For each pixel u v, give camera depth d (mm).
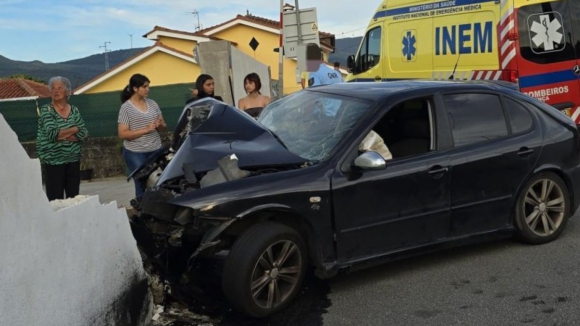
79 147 6168
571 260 4824
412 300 4160
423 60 10148
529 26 8562
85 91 30078
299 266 4016
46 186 6035
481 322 3779
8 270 2467
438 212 4562
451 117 4766
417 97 4688
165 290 4160
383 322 3826
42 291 2684
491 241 5359
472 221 4770
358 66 11984
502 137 4957
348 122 4496
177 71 29547
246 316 3934
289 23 12328
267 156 4184
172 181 4145
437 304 4078
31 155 12273
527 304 4027
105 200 8992
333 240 4113
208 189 3795
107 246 3281
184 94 12711
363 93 4816
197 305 4086
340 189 4102
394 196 4332
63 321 2832
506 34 8641
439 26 9766
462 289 4328
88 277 3068
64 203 3080
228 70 11859
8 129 2504
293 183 3963
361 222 4207
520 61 8578
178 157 4293
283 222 4043
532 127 5145
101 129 12836
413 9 10312
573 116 8703
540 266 4723
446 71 9727
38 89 30328
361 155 4121
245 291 3727
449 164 4586
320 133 4574
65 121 5941
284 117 5113
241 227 3932
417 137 4734
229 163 3998
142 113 6441
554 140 5184
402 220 4395
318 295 4293
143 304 3672
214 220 3729
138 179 5074
